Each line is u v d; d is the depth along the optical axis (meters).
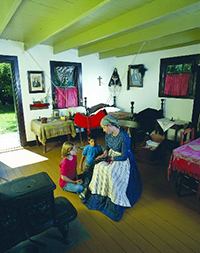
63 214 1.66
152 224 1.99
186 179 2.65
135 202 2.33
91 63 5.16
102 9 2.32
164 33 2.86
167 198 2.44
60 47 4.12
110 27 2.75
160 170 3.23
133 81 5.23
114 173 2.12
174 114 4.49
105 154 2.41
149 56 4.77
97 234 1.85
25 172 3.18
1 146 4.53
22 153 4.04
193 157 2.15
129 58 5.26
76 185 2.38
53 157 3.81
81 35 3.39
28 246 1.48
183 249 1.68
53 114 4.56
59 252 1.65
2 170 3.26
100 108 5.35
